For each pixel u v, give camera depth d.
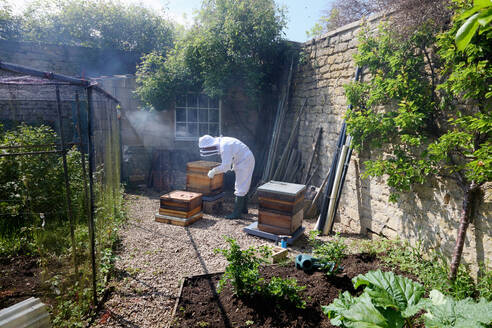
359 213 5.96
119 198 7.02
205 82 8.74
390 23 4.99
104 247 4.59
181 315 3.17
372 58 5.03
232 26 8.41
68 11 15.24
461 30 0.89
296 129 8.57
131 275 4.04
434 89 4.30
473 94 3.38
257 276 3.52
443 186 4.22
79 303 3.12
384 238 5.16
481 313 2.14
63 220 4.42
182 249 4.93
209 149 6.48
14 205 4.29
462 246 3.72
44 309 2.63
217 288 3.60
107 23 15.88
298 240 5.60
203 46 8.54
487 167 3.02
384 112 5.32
